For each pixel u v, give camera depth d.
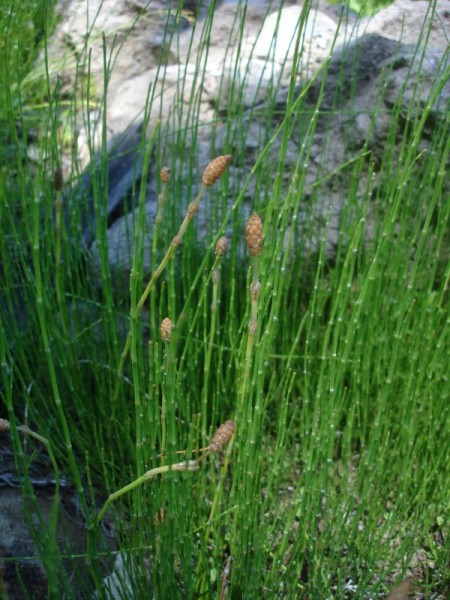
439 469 0.72
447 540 0.68
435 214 0.88
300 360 0.84
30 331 0.79
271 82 0.85
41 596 0.64
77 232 0.81
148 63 1.33
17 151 0.68
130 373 0.79
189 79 1.24
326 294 0.83
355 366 0.71
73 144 0.82
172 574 0.57
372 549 0.66
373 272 0.58
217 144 1.07
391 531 0.67
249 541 0.61
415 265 0.63
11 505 0.70
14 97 1.14
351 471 0.78
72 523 0.71
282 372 0.82
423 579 0.69
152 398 0.58
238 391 0.58
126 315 0.84
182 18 1.34
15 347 0.76
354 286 0.87
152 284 0.54
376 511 0.69
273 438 0.81
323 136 1.01
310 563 0.64
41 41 1.29
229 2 1.34
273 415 0.82
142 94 1.26
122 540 0.64
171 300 0.60
